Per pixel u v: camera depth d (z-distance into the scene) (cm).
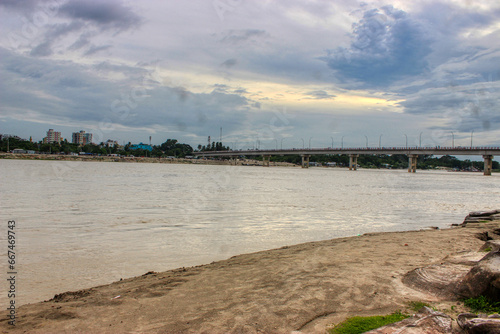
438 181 8331
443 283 603
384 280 676
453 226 1936
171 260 1078
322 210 2495
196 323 511
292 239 1464
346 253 991
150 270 963
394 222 2072
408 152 13162
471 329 400
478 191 5116
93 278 883
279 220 1970
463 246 1088
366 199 3481
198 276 802
